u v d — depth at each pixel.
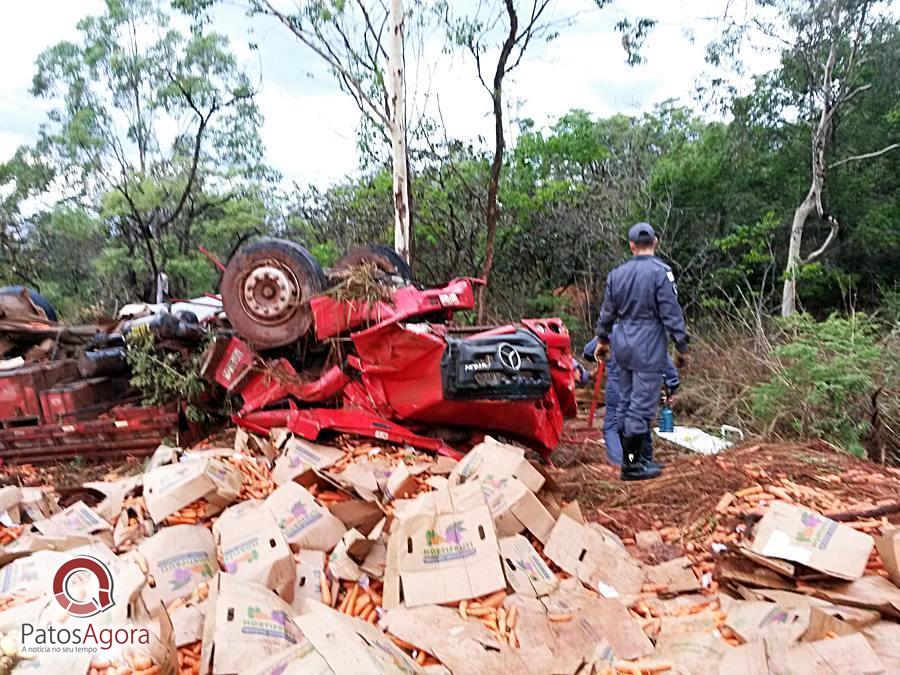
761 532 3.74
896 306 11.98
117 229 17.14
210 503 4.25
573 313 13.43
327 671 2.46
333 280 5.77
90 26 17.05
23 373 6.07
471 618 3.30
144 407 5.95
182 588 3.43
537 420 5.52
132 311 6.90
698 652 3.01
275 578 3.46
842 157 14.57
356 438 5.48
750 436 6.95
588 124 14.03
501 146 10.78
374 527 4.05
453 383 5.18
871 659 2.79
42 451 6.03
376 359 5.30
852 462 5.45
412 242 10.68
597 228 13.72
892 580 3.49
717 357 8.90
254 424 5.65
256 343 5.62
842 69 13.70
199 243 17.12
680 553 4.26
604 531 4.27
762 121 14.86
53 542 3.80
